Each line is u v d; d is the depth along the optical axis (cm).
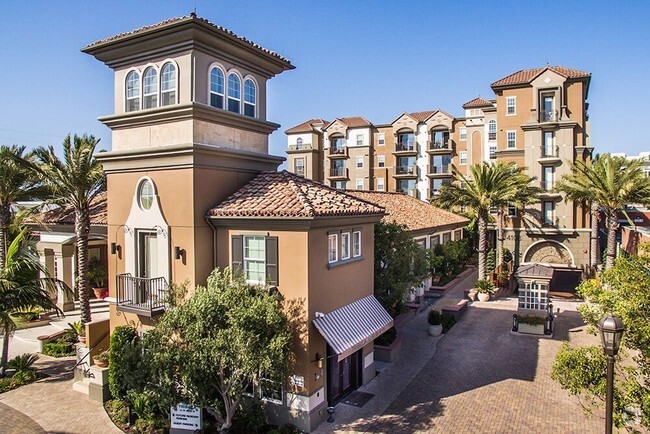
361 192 4147
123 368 1628
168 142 1959
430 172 7975
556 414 1844
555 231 4603
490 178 3906
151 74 2033
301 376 1731
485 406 1922
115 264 2092
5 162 3192
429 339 2814
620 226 4922
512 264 4738
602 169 3753
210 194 1912
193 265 1838
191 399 1556
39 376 2300
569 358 1294
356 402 1970
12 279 2183
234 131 2094
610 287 1391
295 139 8888
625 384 1222
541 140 4622
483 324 3138
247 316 1536
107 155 2033
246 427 1750
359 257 2098
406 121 8131
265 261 1794
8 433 1748
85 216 2677
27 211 3161
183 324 1551
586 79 4572
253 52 2133
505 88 4916
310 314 1733
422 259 2581
